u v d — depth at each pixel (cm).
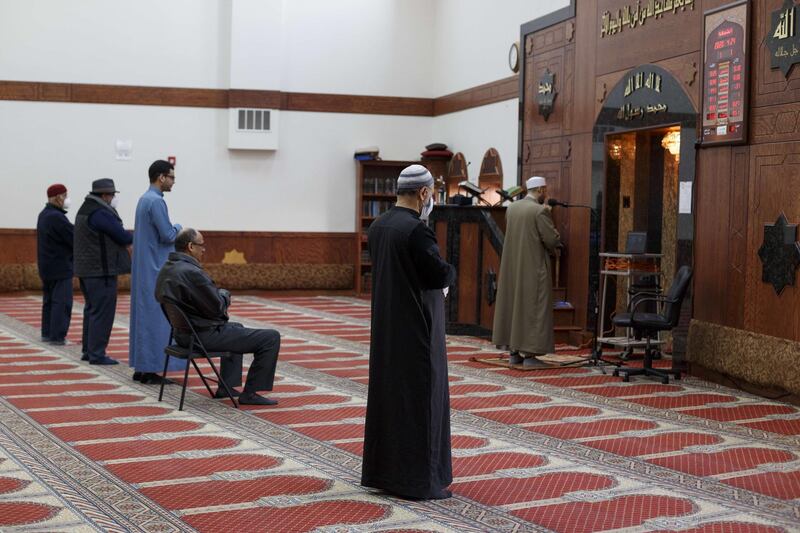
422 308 420
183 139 1494
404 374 419
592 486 451
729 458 514
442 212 1059
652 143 977
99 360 812
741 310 753
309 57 1531
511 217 838
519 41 1198
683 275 762
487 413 629
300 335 1037
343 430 564
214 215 1511
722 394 718
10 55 1430
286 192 1536
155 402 646
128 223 1480
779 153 716
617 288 980
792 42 702
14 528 373
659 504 422
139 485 439
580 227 1016
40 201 1449
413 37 1558
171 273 617
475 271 1039
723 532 384
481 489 443
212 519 389
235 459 491
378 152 1527
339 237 1560
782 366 686
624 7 934
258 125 1502
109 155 1469
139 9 1470
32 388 695
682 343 813
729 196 771
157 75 1480
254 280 1530
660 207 984
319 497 423
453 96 1463
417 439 418
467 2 1404
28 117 1440
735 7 763
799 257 687
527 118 1146
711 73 793
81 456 494
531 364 834
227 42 1498
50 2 1439
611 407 657
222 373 663
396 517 396
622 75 938
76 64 1452
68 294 942
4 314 1207
